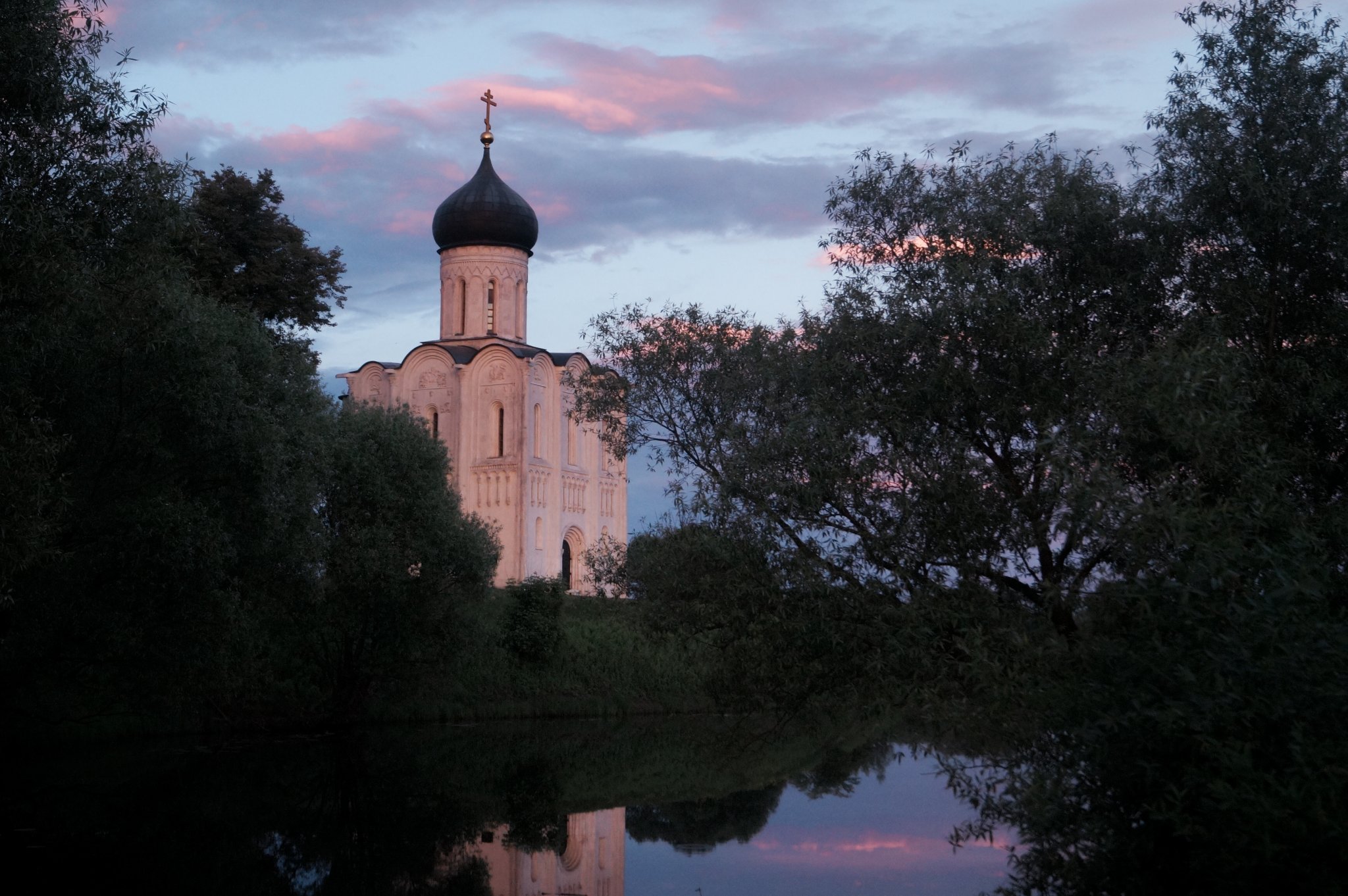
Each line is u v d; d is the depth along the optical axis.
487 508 75.19
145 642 25.09
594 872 17.75
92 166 15.18
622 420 19.30
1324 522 10.76
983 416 12.77
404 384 78.25
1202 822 9.25
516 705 46.38
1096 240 13.32
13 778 26.53
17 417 15.20
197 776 27.42
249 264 45.50
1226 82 12.93
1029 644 10.67
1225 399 10.35
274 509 25.61
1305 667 8.51
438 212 79.69
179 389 22.69
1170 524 9.40
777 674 14.00
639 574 16.61
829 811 23.39
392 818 22.64
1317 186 12.34
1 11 13.98
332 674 41.81
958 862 17.70
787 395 14.66
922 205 14.23
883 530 12.83
